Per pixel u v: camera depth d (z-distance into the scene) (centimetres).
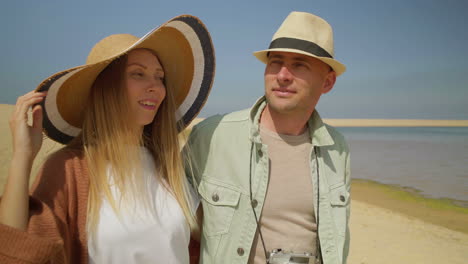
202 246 227
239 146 237
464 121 16688
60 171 166
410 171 1827
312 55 218
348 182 266
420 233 776
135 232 175
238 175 230
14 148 146
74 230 165
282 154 240
